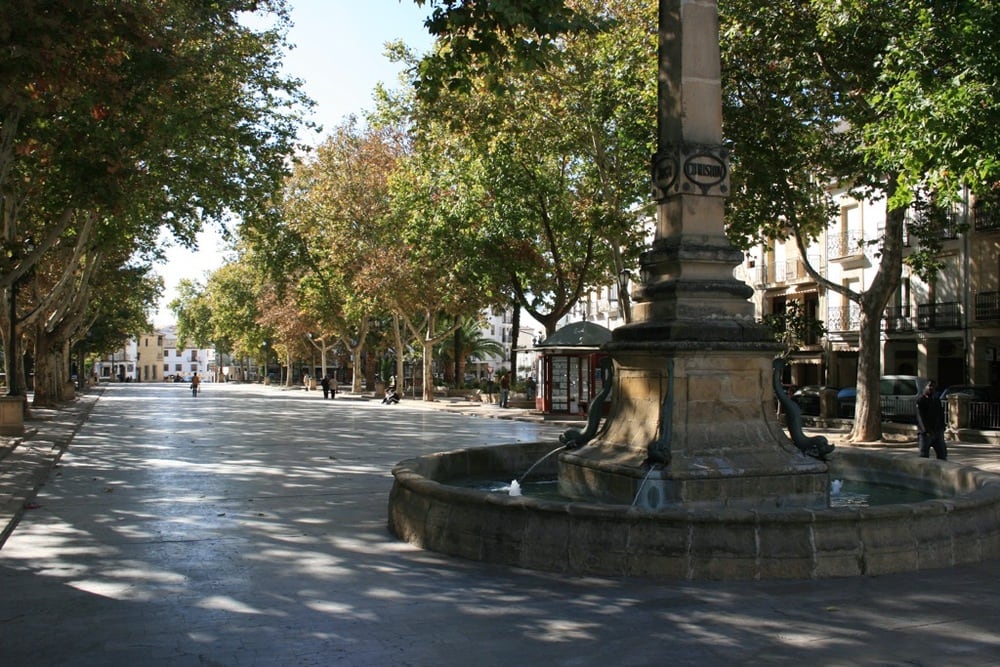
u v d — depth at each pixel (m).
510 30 9.12
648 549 6.34
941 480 9.09
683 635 5.05
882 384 27.02
